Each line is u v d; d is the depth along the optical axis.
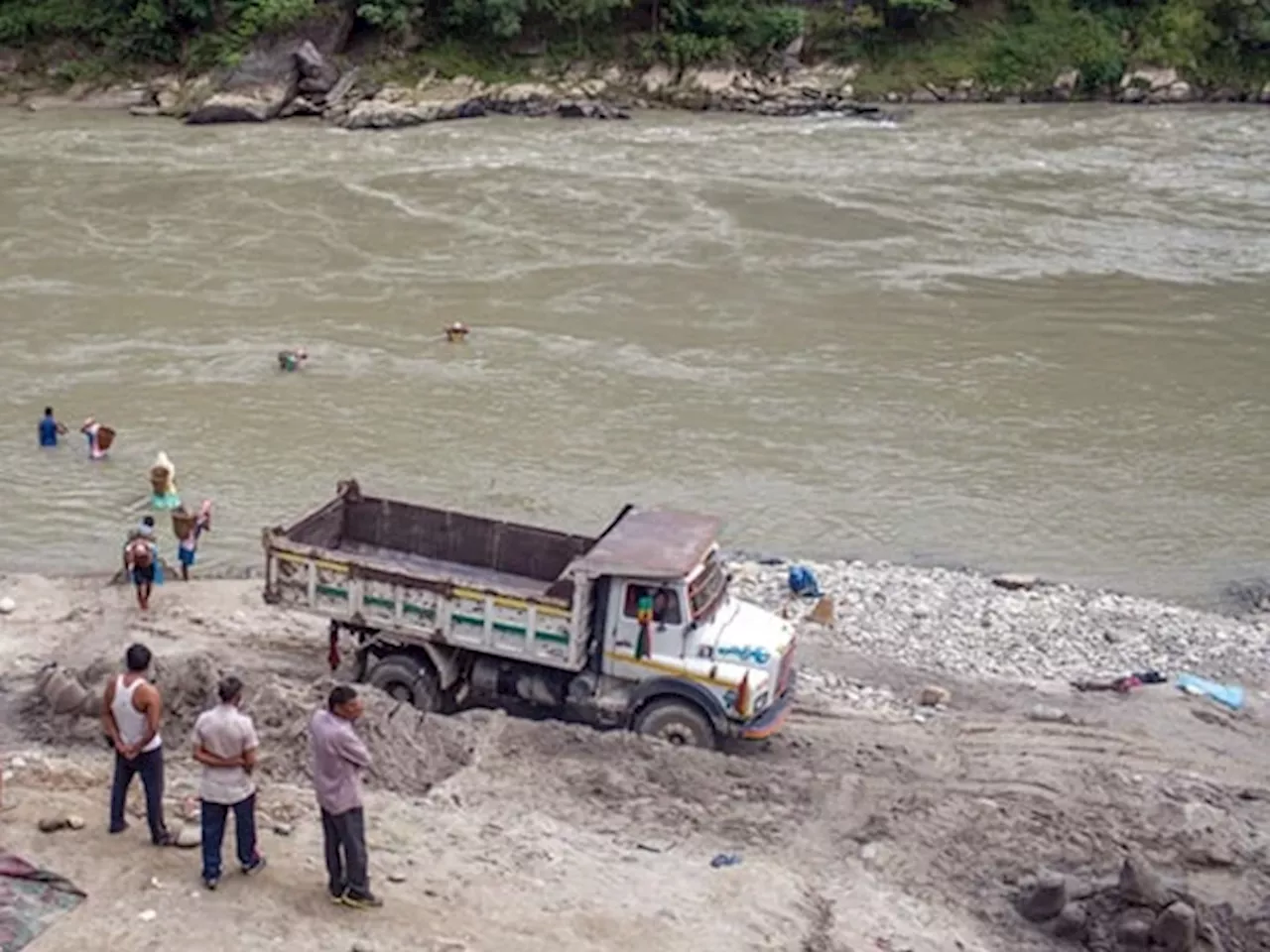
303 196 57.50
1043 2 86.19
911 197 60.12
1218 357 43.38
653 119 75.94
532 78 78.44
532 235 53.12
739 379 40.31
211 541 30.12
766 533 31.66
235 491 32.56
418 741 18.75
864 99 81.12
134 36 77.19
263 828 15.54
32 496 31.97
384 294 46.44
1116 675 25.44
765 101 79.06
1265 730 23.55
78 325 42.81
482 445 35.41
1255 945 15.85
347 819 13.88
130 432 35.44
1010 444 36.88
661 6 80.94
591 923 14.70
